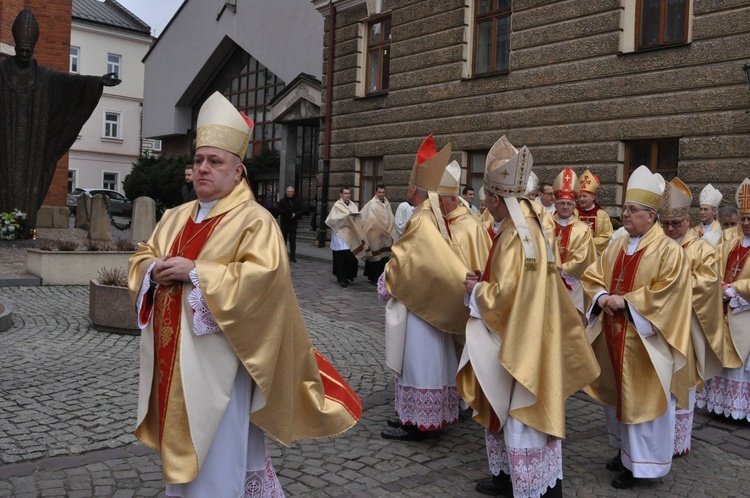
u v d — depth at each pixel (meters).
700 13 12.20
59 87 14.79
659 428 4.48
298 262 17.17
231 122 3.08
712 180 12.06
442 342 5.17
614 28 13.49
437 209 5.25
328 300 11.30
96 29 46.00
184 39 36.28
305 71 27.30
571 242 6.66
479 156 16.78
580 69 14.12
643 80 13.05
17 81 14.32
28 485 3.95
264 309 2.89
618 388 4.57
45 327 7.89
